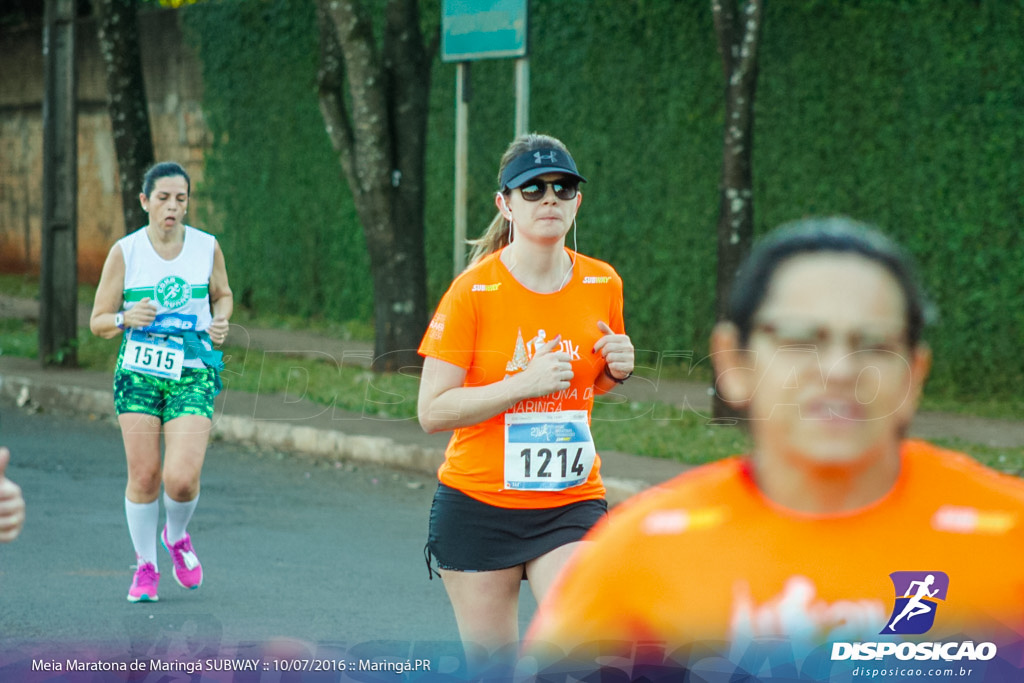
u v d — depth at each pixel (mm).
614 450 29219
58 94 42469
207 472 28500
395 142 39969
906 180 37500
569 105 45312
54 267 42656
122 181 44938
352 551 21359
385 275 39969
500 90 47625
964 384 37156
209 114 61031
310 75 55375
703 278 42125
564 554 10922
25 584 18625
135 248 17938
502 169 11500
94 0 44250
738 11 31406
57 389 38344
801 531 4805
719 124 41312
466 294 11148
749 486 4879
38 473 27656
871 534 4777
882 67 37688
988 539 4762
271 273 58875
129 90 44625
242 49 58688
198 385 18000
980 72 35875
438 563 11352
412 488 27156
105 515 23547
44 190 42688
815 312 4434
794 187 39781
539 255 11203
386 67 39750
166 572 19766
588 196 45125
